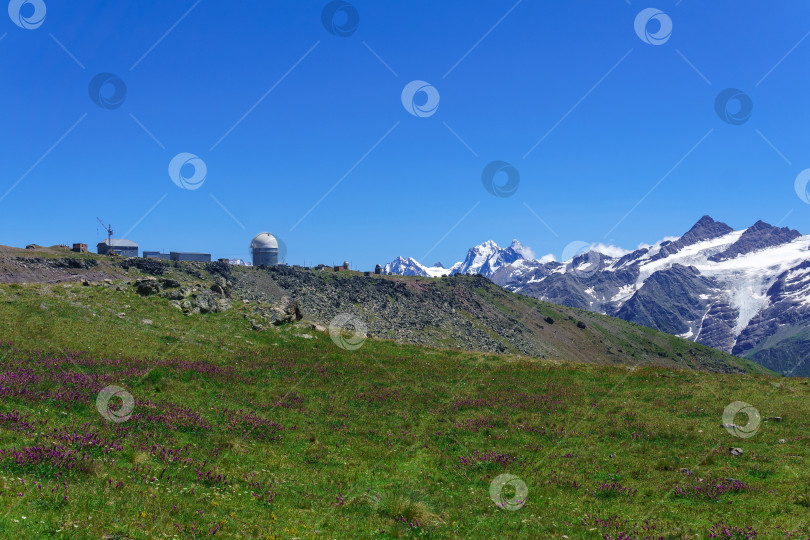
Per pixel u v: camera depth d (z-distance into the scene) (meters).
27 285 51.81
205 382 35.25
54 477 16.55
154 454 20.94
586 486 23.03
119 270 152.50
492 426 32.16
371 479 22.56
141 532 14.03
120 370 34.22
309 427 29.52
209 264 181.75
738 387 41.38
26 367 31.25
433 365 48.47
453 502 20.53
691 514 19.78
